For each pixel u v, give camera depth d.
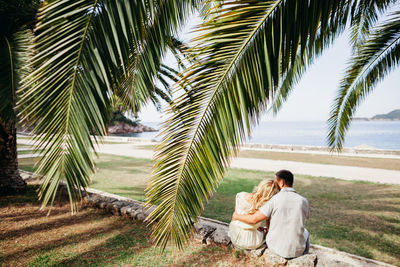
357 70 4.37
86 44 1.46
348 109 4.86
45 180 1.49
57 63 1.41
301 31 1.41
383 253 3.19
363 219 4.42
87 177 1.58
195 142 1.53
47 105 1.42
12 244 3.24
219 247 3.03
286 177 2.41
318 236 3.71
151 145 20.11
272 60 1.44
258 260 2.55
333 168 9.66
